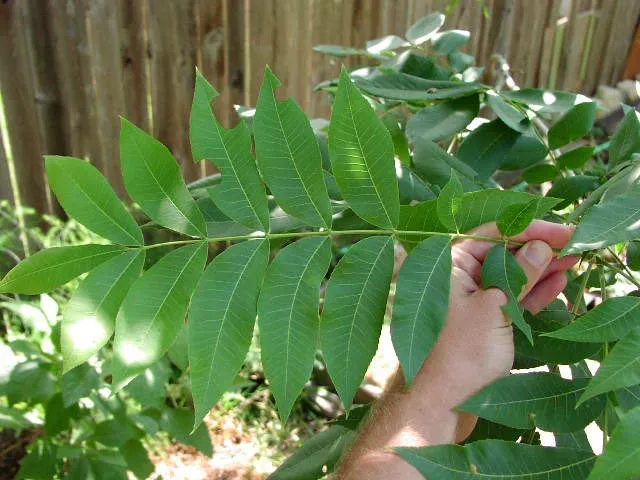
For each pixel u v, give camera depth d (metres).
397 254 0.60
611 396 0.41
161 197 0.40
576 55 2.15
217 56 1.36
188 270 0.39
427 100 0.67
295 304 0.38
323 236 0.41
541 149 0.68
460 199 0.41
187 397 1.17
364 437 0.44
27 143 1.24
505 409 0.39
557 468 0.35
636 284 0.49
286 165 0.40
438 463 0.34
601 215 0.37
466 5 1.69
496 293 0.44
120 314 0.37
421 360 0.38
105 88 1.27
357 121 0.39
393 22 1.60
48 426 0.93
